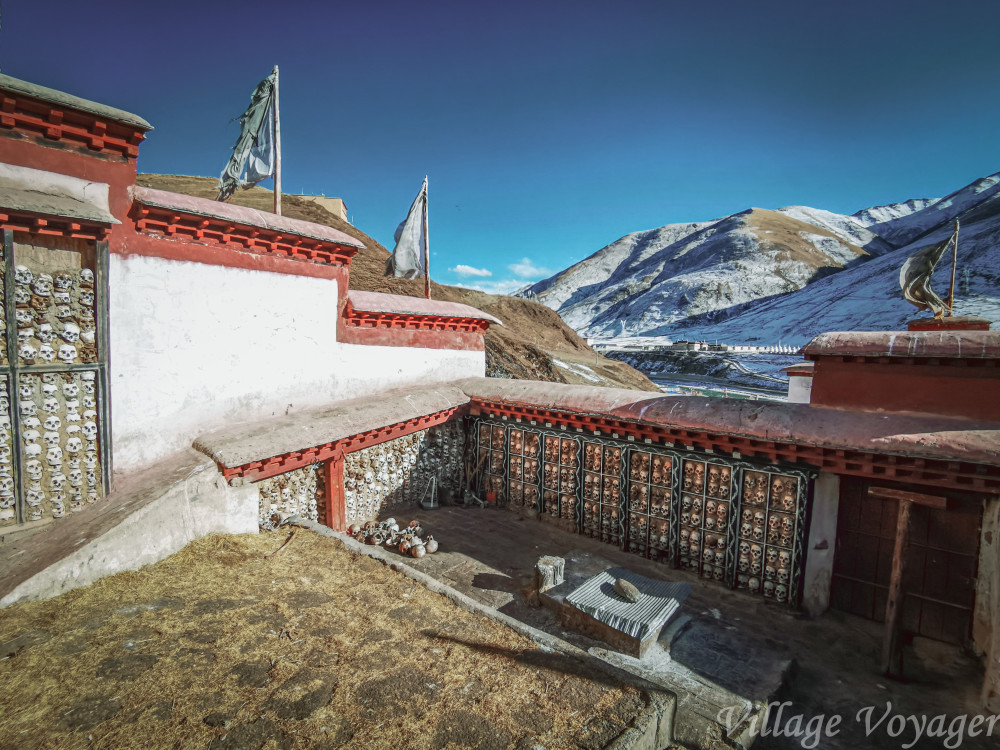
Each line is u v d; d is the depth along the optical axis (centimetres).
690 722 489
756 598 730
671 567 809
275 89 850
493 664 445
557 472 958
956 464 557
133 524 561
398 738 357
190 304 713
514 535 920
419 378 1085
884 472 621
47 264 579
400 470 987
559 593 679
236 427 765
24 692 379
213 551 621
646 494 840
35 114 556
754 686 546
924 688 563
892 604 585
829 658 612
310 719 370
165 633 463
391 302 1023
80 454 616
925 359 628
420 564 800
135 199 638
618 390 898
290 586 561
